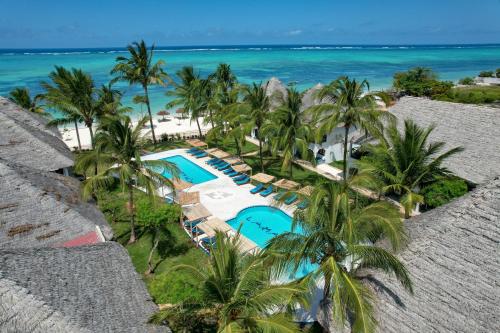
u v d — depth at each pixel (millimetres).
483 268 11969
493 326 10859
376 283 13211
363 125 23938
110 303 12719
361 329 11023
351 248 12078
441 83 65688
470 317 11320
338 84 24094
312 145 36469
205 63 159250
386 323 12344
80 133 51969
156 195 21156
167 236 23266
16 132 26828
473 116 27266
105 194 29281
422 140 21578
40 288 11562
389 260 11758
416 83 67312
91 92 35125
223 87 42594
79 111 33969
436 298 12109
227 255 12039
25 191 17938
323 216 12602
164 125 56312
